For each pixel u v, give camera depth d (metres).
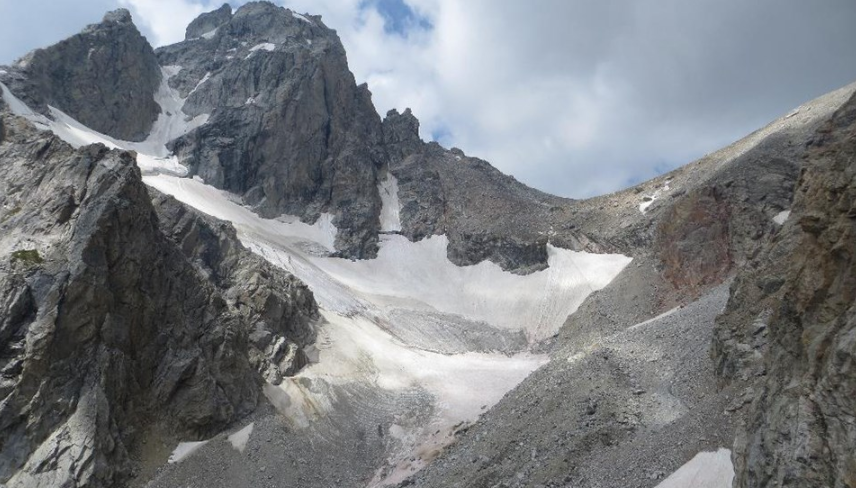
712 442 36.47
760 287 46.22
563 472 43.19
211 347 67.94
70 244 60.62
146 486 55.12
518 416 55.41
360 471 64.69
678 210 98.50
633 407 47.28
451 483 50.00
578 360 60.94
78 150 69.38
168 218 87.12
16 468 50.53
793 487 24.41
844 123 57.53
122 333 60.69
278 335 81.31
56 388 54.50
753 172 95.75
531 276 125.12
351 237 141.25
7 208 66.00
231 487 58.19
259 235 125.31
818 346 26.55
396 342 98.69
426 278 132.50
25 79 130.75
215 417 63.44
